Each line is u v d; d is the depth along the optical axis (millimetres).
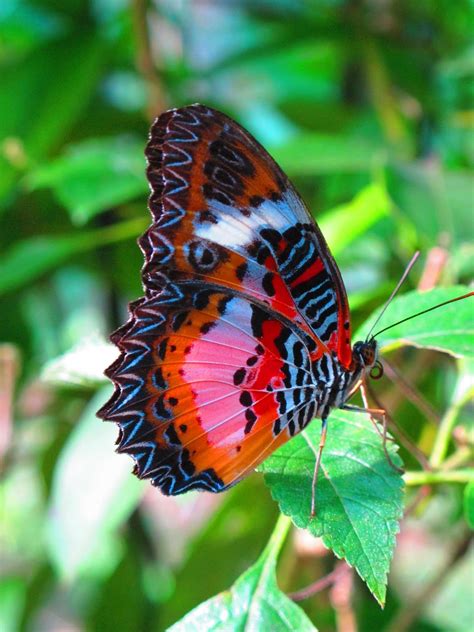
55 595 331
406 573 351
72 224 281
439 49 306
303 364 182
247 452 183
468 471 188
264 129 325
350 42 296
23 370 283
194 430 182
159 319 177
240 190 176
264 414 181
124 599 290
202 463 183
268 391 181
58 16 283
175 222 175
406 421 240
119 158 239
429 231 220
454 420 199
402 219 225
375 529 168
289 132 323
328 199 275
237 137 174
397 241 256
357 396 222
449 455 234
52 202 278
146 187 233
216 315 179
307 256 179
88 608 316
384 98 288
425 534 312
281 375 181
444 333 191
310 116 311
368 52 295
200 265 178
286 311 179
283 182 177
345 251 262
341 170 264
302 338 180
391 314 199
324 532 167
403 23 308
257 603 177
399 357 244
